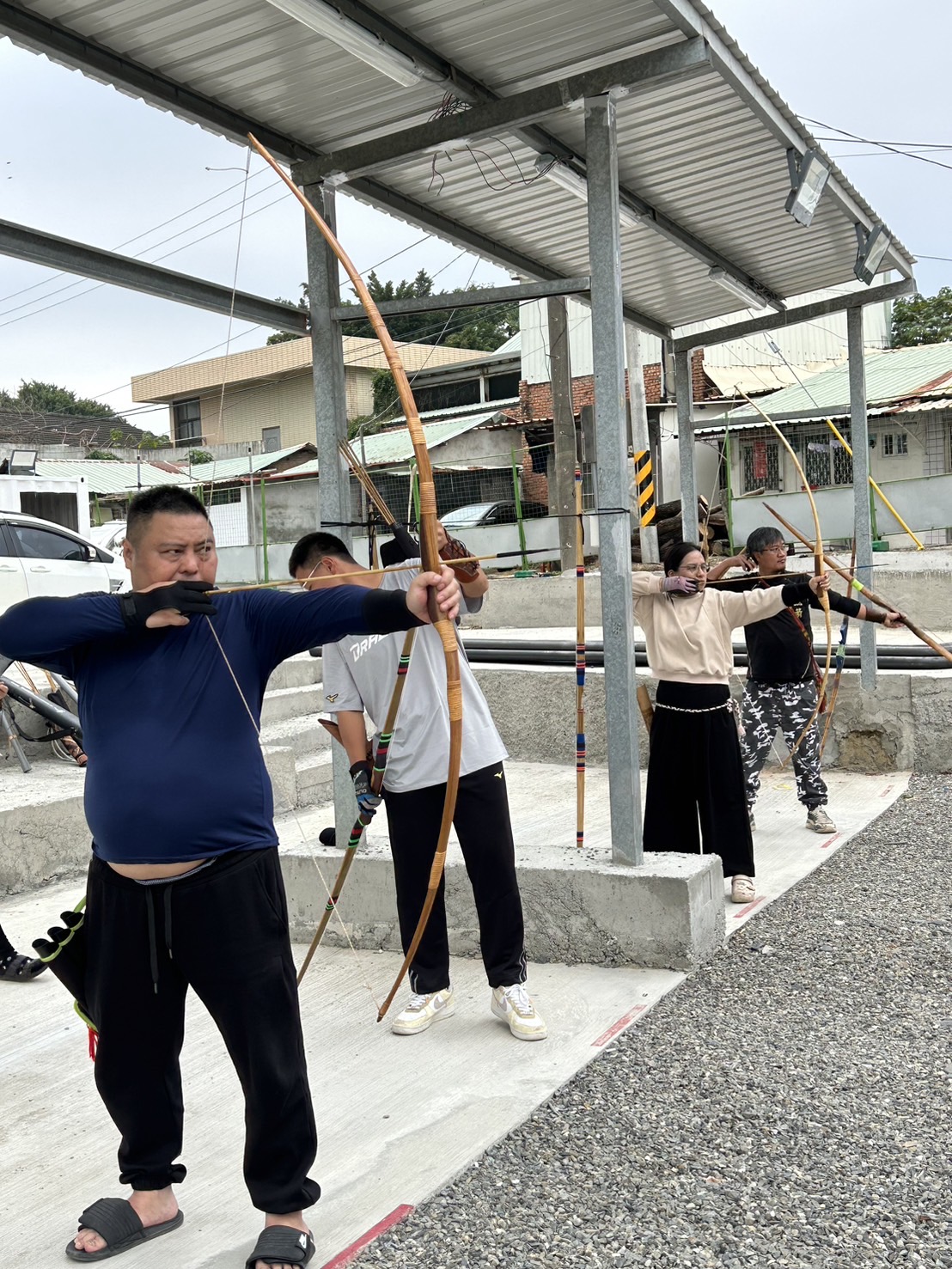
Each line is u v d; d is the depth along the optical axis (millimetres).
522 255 6738
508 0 4008
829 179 5613
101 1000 2635
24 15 3898
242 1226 2840
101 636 2428
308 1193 2639
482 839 3916
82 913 2707
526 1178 2988
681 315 8320
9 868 6086
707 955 4570
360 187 5453
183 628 2570
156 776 2498
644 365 23266
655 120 5074
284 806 7723
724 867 5301
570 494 16078
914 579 12734
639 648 10281
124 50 4203
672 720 5277
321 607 2523
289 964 2633
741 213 6301
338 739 4016
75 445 37094
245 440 34250
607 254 4371
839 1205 2799
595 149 4359
